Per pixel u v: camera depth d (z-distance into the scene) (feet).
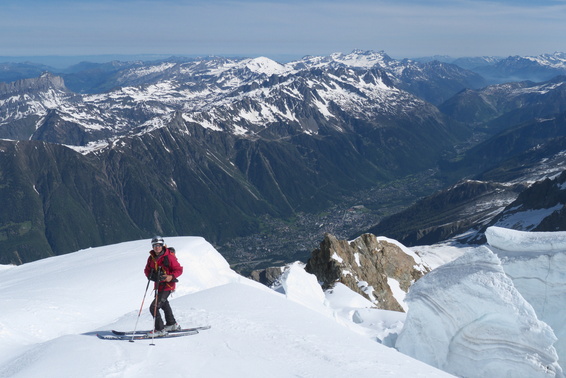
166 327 45.57
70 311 66.33
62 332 60.29
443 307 62.64
